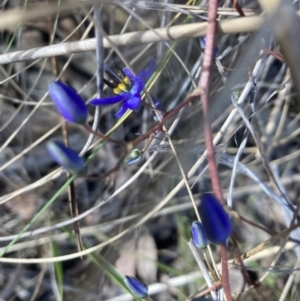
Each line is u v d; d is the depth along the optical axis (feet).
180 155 1.03
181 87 1.19
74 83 1.35
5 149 1.34
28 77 1.35
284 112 1.28
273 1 0.78
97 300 1.21
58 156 0.85
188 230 1.28
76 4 0.91
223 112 1.20
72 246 1.28
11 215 1.31
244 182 1.33
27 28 1.29
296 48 0.77
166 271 1.29
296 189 1.38
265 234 1.30
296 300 1.15
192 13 1.01
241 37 1.10
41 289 1.28
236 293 1.07
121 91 0.96
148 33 0.97
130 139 1.35
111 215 1.26
